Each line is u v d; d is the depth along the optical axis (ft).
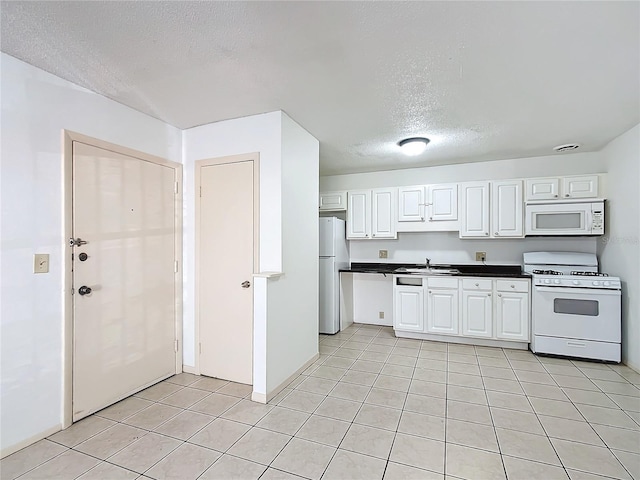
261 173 9.14
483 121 9.52
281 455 6.18
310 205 10.71
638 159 9.78
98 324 7.82
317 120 9.50
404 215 14.35
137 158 8.81
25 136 6.51
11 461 6.00
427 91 7.66
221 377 9.63
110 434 6.86
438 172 14.69
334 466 5.87
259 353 8.32
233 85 7.41
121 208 8.39
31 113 6.60
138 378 8.80
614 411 7.72
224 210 9.60
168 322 9.71
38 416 6.66
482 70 6.74
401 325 13.74
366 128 10.10
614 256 11.28
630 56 6.21
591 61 6.39
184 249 10.21
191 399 8.41
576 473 5.66
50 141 6.91
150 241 9.16
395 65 6.56
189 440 6.65
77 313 7.38
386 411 7.78
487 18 5.17
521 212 12.75
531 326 11.98
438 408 7.91
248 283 9.25
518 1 4.79
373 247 16.03
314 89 7.60
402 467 5.84
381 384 9.29
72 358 7.26
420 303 13.44
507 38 5.68
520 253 13.67
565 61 6.40
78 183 7.43
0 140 6.16
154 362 9.27
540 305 11.55
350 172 15.97
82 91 7.51
